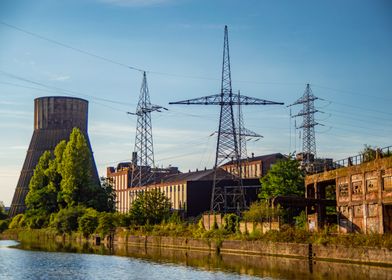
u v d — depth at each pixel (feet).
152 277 180.75
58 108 588.09
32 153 594.65
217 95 359.87
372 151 257.96
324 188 284.20
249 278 171.12
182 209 465.06
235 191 422.41
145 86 473.26
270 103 366.84
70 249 318.45
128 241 364.17
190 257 250.78
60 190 477.36
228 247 271.28
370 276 163.02
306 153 426.10
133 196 587.68
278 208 262.26
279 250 234.17
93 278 180.86
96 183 499.10
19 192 593.42
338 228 241.96
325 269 185.98
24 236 475.72
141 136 477.77
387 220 215.92
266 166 556.92
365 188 230.27
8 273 195.52
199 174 489.67
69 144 459.73
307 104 434.71
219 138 361.30
